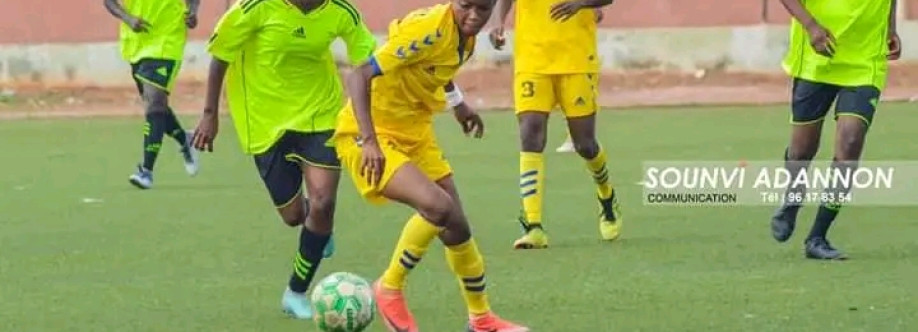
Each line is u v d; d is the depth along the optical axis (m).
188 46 48.12
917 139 33.88
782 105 45.19
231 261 19.97
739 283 17.83
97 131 39.97
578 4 20.53
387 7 49.09
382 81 14.73
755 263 19.23
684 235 21.67
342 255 20.41
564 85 20.83
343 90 17.31
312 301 14.55
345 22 16.08
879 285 17.58
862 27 18.89
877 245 20.58
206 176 29.95
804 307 16.36
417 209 14.45
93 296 17.61
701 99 46.88
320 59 16.14
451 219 14.41
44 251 20.94
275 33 15.81
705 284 17.81
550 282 18.14
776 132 36.81
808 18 18.66
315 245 16.09
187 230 22.77
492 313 15.70
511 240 21.61
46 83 48.22
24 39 48.19
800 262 19.25
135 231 22.70
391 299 14.89
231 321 16.12
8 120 43.81
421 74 14.62
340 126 15.10
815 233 19.52
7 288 18.19
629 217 23.53
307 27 15.80
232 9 15.91
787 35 49.06
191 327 15.84
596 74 21.06
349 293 14.29
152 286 18.20
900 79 48.06
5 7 48.19
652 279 18.20
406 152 15.07
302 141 16.08
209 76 16.17
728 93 47.62
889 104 43.81
